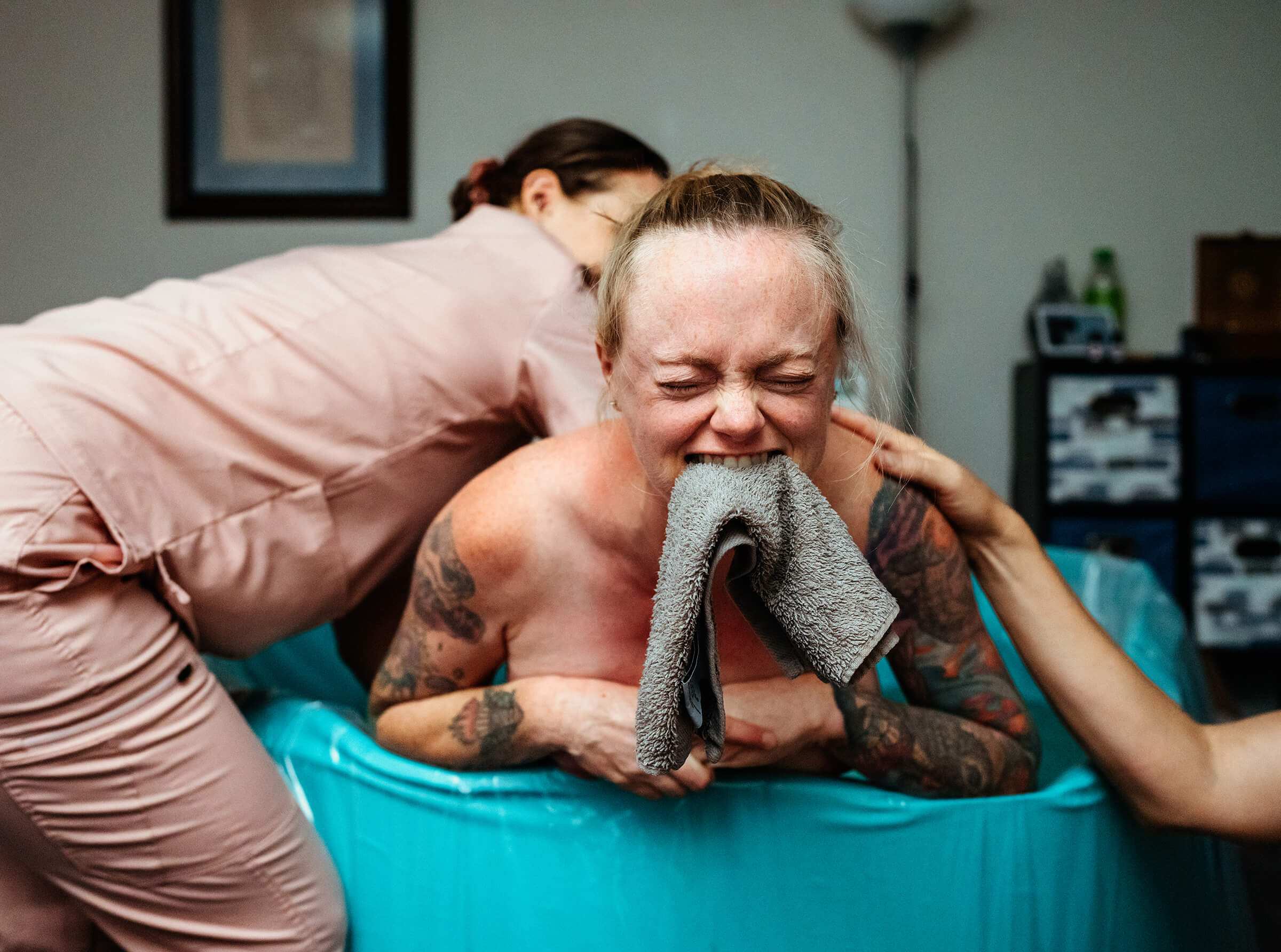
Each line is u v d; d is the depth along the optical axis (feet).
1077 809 2.17
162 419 2.53
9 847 2.53
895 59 8.75
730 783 2.14
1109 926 2.22
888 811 2.10
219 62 8.76
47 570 2.26
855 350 2.07
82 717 2.29
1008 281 8.87
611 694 2.14
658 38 8.80
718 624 2.17
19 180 8.87
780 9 8.77
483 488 2.31
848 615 1.65
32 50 8.81
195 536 2.56
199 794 2.37
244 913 2.42
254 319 2.79
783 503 1.70
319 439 2.76
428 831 2.28
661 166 3.61
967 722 2.27
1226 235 8.84
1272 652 7.69
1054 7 8.75
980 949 2.12
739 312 1.65
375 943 2.44
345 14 8.73
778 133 8.82
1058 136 8.82
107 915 2.51
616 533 2.15
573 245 3.46
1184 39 8.75
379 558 3.03
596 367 3.06
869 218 8.82
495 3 8.79
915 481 2.23
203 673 2.53
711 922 2.13
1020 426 8.52
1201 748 2.17
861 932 2.12
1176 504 7.72
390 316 2.91
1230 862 2.72
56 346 2.53
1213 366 7.64
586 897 2.17
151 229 8.88
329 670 4.38
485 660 2.42
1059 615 2.25
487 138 8.84
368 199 8.79
